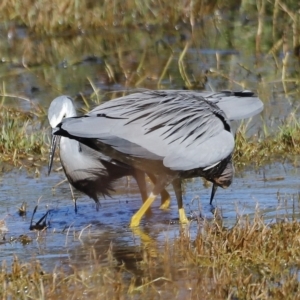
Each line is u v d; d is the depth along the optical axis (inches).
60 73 797.2
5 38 908.6
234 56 834.8
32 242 417.4
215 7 971.3
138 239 422.0
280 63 797.9
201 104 469.4
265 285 345.1
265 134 593.9
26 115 648.4
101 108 460.1
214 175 470.3
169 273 366.9
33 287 346.6
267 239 387.9
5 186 516.4
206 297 339.0
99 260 387.2
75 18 936.3
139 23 949.2
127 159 454.0
